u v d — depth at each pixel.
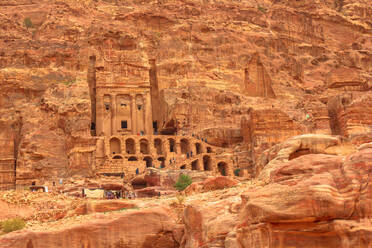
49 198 46.19
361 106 69.94
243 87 87.81
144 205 38.75
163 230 33.88
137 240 33.44
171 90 82.75
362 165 20.47
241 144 74.19
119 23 88.56
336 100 74.69
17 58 79.94
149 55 87.88
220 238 25.58
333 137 31.44
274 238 20.83
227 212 27.45
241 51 90.00
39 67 79.75
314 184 20.42
